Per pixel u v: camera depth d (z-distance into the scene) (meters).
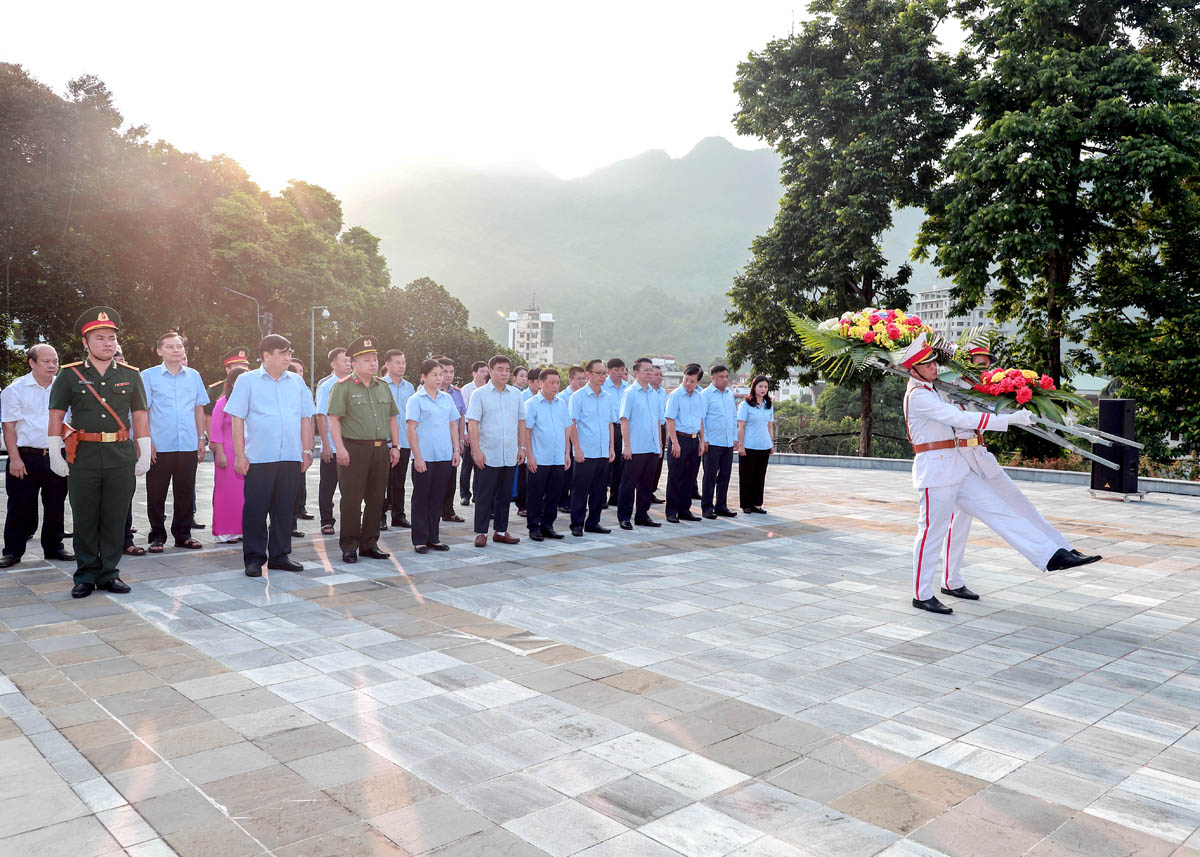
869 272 22.70
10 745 3.33
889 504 12.05
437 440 7.70
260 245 34.06
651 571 6.96
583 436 8.73
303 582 6.36
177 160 33.03
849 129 22.56
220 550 7.73
